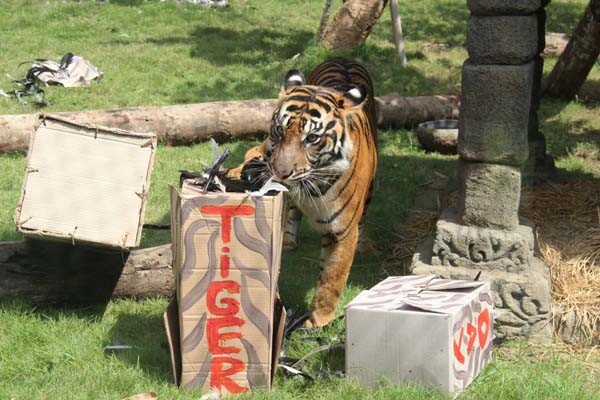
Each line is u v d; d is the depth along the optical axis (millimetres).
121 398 8078
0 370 8688
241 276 8078
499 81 9688
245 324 8156
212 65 23750
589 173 15914
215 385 8234
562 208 13078
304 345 9453
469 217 10172
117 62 23500
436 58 25453
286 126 9242
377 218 13820
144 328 9805
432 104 19094
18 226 8977
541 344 9906
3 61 23031
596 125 19578
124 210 9227
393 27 24266
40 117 9289
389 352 8172
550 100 21297
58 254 10078
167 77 22359
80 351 9055
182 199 7914
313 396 8328
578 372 9109
